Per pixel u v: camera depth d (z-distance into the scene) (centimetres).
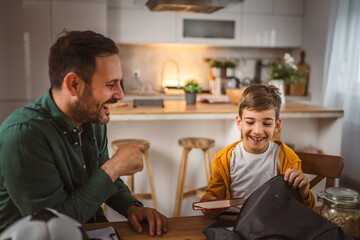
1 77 328
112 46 88
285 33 418
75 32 89
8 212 94
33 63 334
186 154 256
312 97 407
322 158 127
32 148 86
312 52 404
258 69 454
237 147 120
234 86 420
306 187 87
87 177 104
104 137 122
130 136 272
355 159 323
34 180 86
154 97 376
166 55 436
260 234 73
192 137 278
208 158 258
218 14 397
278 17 413
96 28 347
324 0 375
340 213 79
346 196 80
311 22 403
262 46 414
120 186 117
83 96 88
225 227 88
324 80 367
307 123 277
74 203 88
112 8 373
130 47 427
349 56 331
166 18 386
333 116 256
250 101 108
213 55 445
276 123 115
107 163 91
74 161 100
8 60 328
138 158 93
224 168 118
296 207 78
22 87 334
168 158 279
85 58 84
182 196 260
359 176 319
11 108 333
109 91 89
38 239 57
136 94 392
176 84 440
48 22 334
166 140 277
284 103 294
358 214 79
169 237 87
